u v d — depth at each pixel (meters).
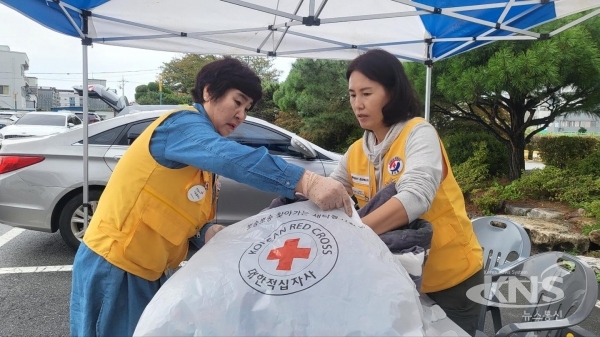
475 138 8.26
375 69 1.56
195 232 1.62
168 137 1.45
